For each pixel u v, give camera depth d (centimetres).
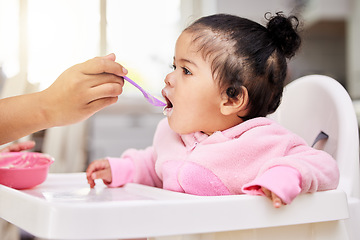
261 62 75
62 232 44
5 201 56
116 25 263
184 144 78
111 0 262
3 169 70
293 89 95
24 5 194
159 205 47
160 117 282
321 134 86
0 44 189
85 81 62
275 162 58
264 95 76
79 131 194
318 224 58
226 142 69
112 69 63
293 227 58
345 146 81
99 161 81
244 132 71
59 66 203
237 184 67
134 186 74
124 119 276
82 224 44
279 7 305
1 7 191
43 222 45
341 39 330
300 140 71
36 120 66
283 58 80
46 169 75
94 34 213
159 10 269
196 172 69
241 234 55
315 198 56
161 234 47
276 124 72
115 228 45
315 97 90
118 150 272
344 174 80
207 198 52
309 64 325
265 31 79
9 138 68
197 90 73
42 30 201
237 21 78
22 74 182
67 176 85
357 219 71
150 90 264
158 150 81
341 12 294
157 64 267
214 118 74
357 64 290
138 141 277
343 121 82
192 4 265
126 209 46
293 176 55
